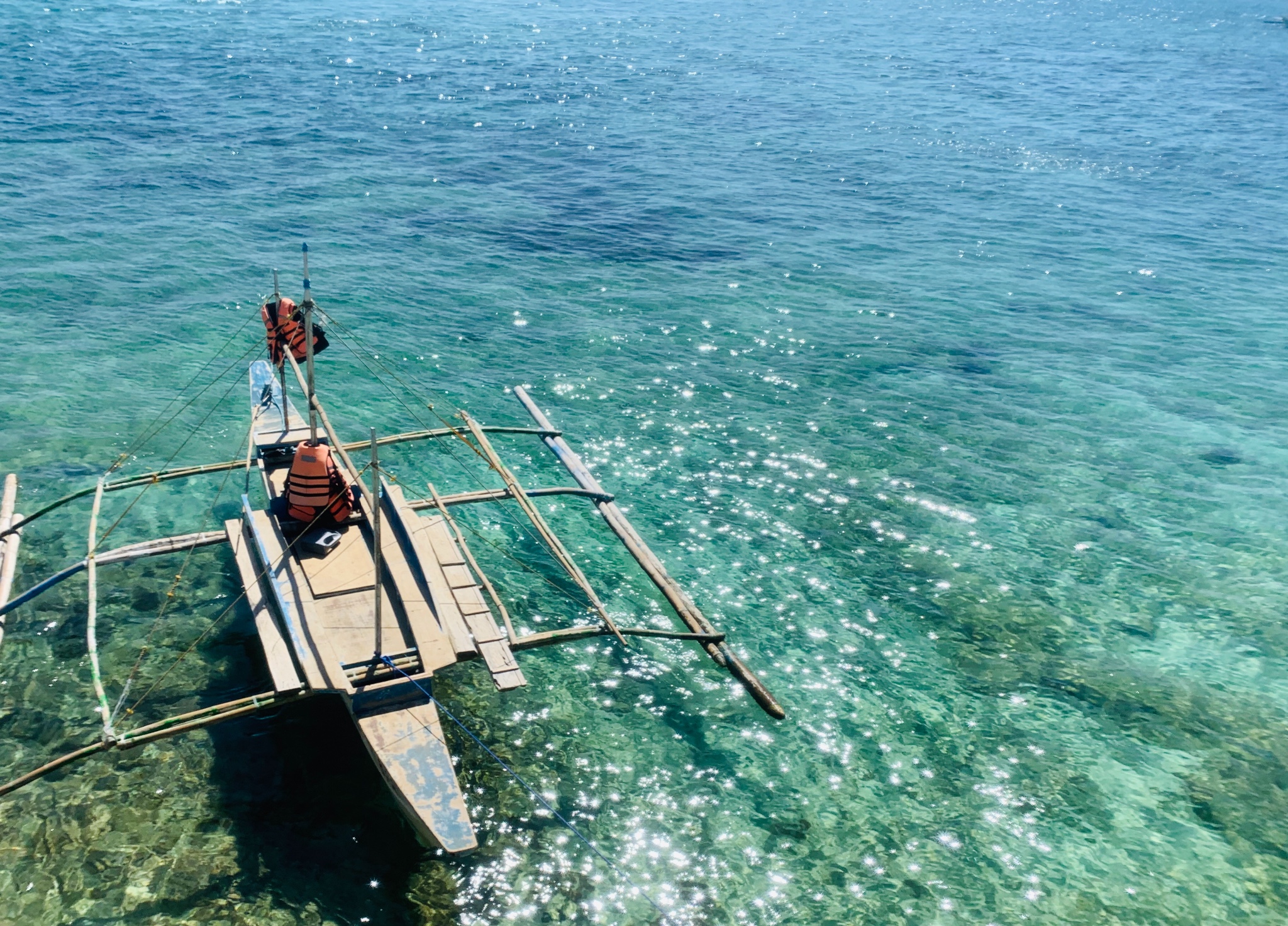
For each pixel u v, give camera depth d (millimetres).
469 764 11195
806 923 9680
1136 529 16406
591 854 10242
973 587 14781
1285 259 29062
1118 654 13547
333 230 26625
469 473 16891
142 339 20281
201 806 10344
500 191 30969
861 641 13578
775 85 48125
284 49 47406
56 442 16672
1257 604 14648
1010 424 19547
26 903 9188
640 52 54625
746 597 14305
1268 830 10891
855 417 19469
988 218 31641
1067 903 9992
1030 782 11453
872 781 11398
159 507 15414
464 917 9469
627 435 18297
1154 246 29766
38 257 23234
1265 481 17922
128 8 53469
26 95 35469
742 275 26031
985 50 61438
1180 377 21812
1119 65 58125
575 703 12227
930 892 10070
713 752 11656
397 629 11094
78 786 10453
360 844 10062
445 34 55531
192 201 27672
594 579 14594
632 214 29938
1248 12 89000
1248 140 41625
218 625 13000
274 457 14211
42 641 12469
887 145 38969
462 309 22828
